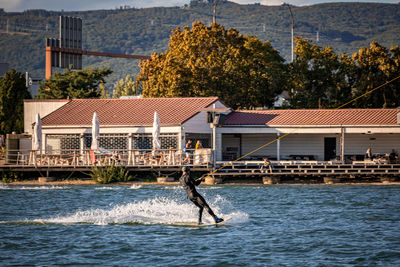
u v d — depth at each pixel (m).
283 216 65.00
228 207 73.50
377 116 131.75
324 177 112.44
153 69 180.25
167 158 115.31
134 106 141.50
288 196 86.56
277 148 129.25
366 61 183.12
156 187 103.31
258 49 190.88
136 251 46.31
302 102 181.62
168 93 167.38
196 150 113.19
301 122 131.50
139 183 111.12
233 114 141.25
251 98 180.88
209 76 169.62
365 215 65.38
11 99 197.00
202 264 42.06
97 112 138.38
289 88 185.88
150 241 50.28
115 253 45.66
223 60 176.25
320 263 42.09
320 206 74.06
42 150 124.19
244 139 142.88
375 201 79.25
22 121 188.50
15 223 60.41
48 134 132.75
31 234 53.81
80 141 131.00
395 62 181.12
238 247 47.59
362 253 45.03
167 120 128.00
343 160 124.56
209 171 113.31
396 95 180.88
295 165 114.06
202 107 136.38
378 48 181.88
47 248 47.56
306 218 63.34
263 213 67.56
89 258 44.03
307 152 140.38
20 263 42.59
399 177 112.25
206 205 59.31
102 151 121.00
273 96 195.12
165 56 183.25
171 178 112.75
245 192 93.12
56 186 107.06
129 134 128.12
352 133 138.00
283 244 48.69
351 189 98.44
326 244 48.50
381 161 117.94
